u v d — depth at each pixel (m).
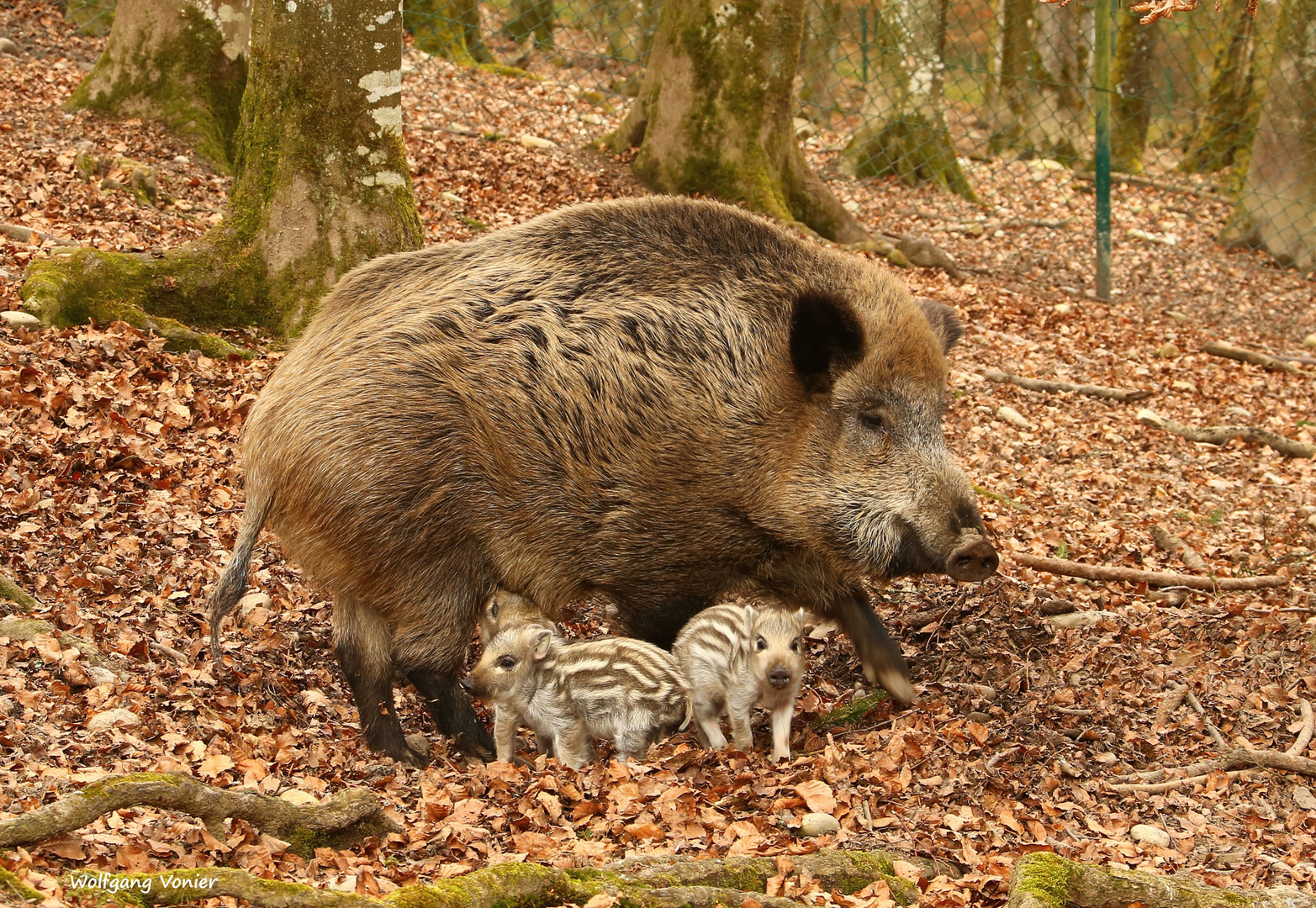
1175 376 11.97
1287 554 8.34
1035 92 22.27
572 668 5.46
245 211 8.82
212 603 5.43
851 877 4.20
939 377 5.79
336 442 5.36
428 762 5.56
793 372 5.66
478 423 5.47
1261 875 4.65
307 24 8.55
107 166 11.28
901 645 6.77
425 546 5.50
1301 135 16.70
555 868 3.98
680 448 5.58
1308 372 12.75
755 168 14.59
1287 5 16.84
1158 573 7.79
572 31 25.25
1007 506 8.66
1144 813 5.20
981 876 4.33
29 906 2.98
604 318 5.58
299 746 5.19
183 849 3.78
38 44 16.02
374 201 8.87
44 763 4.32
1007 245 16.19
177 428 7.48
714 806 4.82
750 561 5.90
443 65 19.22
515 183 13.70
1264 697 6.23
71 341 7.80
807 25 22.39
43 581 5.76
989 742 5.62
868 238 14.95
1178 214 19.06
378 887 3.78
